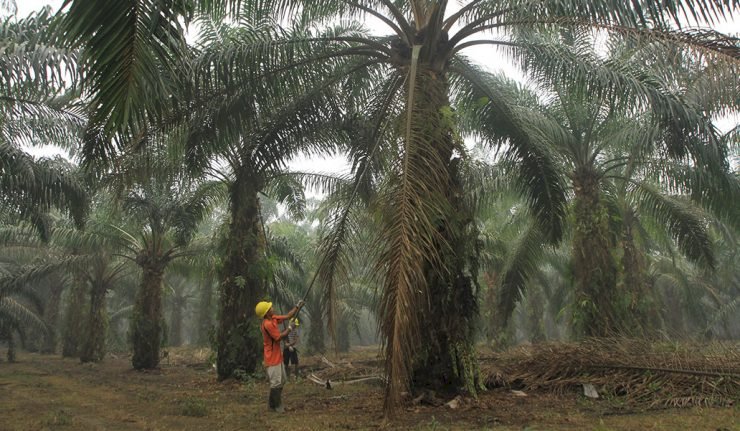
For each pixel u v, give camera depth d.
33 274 20.12
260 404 8.27
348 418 6.54
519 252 16.22
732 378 7.06
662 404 6.88
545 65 8.80
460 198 7.61
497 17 8.78
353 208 8.09
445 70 8.48
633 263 15.60
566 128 12.83
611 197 14.41
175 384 11.99
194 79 8.16
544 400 7.40
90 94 4.41
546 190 10.45
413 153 6.16
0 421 7.14
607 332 10.91
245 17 8.70
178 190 14.75
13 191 11.91
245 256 11.91
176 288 35.22
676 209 14.00
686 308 27.59
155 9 4.37
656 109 8.02
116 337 31.20
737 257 26.41
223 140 9.46
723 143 9.34
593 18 7.14
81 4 4.14
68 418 7.16
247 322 11.79
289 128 10.65
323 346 24.44
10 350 22.61
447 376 7.39
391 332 5.14
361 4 9.13
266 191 15.12
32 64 7.25
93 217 16.80
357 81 10.68
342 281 7.85
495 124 10.34
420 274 5.41
